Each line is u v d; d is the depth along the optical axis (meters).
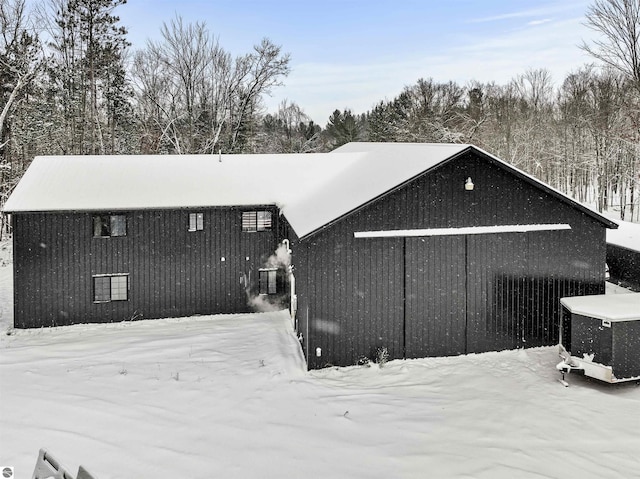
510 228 16.56
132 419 11.65
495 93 69.88
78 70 43.19
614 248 23.19
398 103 67.06
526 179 16.48
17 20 34.75
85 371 14.66
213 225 20.92
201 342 17.38
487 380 14.55
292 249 19.31
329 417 12.18
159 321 20.33
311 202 19.11
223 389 13.61
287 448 10.66
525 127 55.31
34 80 37.69
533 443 11.04
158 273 20.53
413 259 16.09
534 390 13.83
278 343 17.16
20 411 11.80
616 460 10.41
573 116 53.84
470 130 56.31
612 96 48.22
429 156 17.53
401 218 16.00
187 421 11.73
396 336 16.14
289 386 13.99
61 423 11.27
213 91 46.22
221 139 46.66
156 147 45.84
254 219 21.36
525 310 16.91
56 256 19.62
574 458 10.46
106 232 20.08
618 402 13.05
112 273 20.14
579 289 17.19
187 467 9.76
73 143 41.53
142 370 14.82
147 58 45.84
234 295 21.27
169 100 46.75
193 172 22.62
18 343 17.53
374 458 10.34
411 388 14.05
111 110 46.31
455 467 10.04
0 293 24.75
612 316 13.31
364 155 24.89
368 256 15.83
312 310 15.52
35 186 20.14
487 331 16.70
